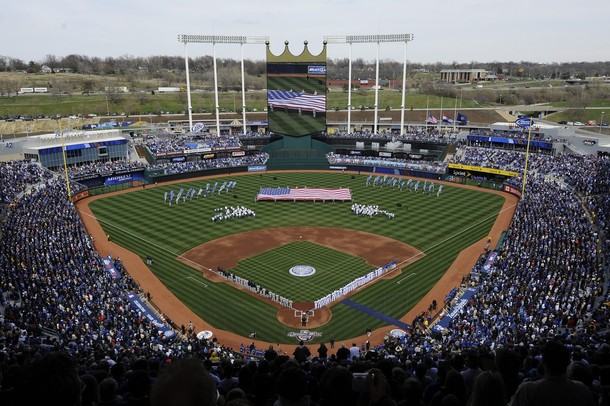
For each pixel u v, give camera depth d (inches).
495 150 5388.8
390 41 5944.9
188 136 6250.0
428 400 592.4
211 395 250.4
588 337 1302.9
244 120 6279.5
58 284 2204.7
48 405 258.1
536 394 372.2
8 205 3390.7
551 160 4768.7
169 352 1632.6
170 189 4790.8
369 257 3016.7
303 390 395.5
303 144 5910.4
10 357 984.9
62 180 4392.2
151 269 2854.3
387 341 1969.7
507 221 3747.5
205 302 2443.4
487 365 639.8
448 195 4557.1
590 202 3422.7
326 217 3858.3
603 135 5383.9
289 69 5644.7
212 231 3518.7
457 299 2352.4
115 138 5472.4
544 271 2278.5
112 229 3575.3
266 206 4180.6
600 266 2222.0
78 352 1350.9
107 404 480.7
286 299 2415.1
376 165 5580.7
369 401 436.8
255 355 1930.4
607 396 483.5
